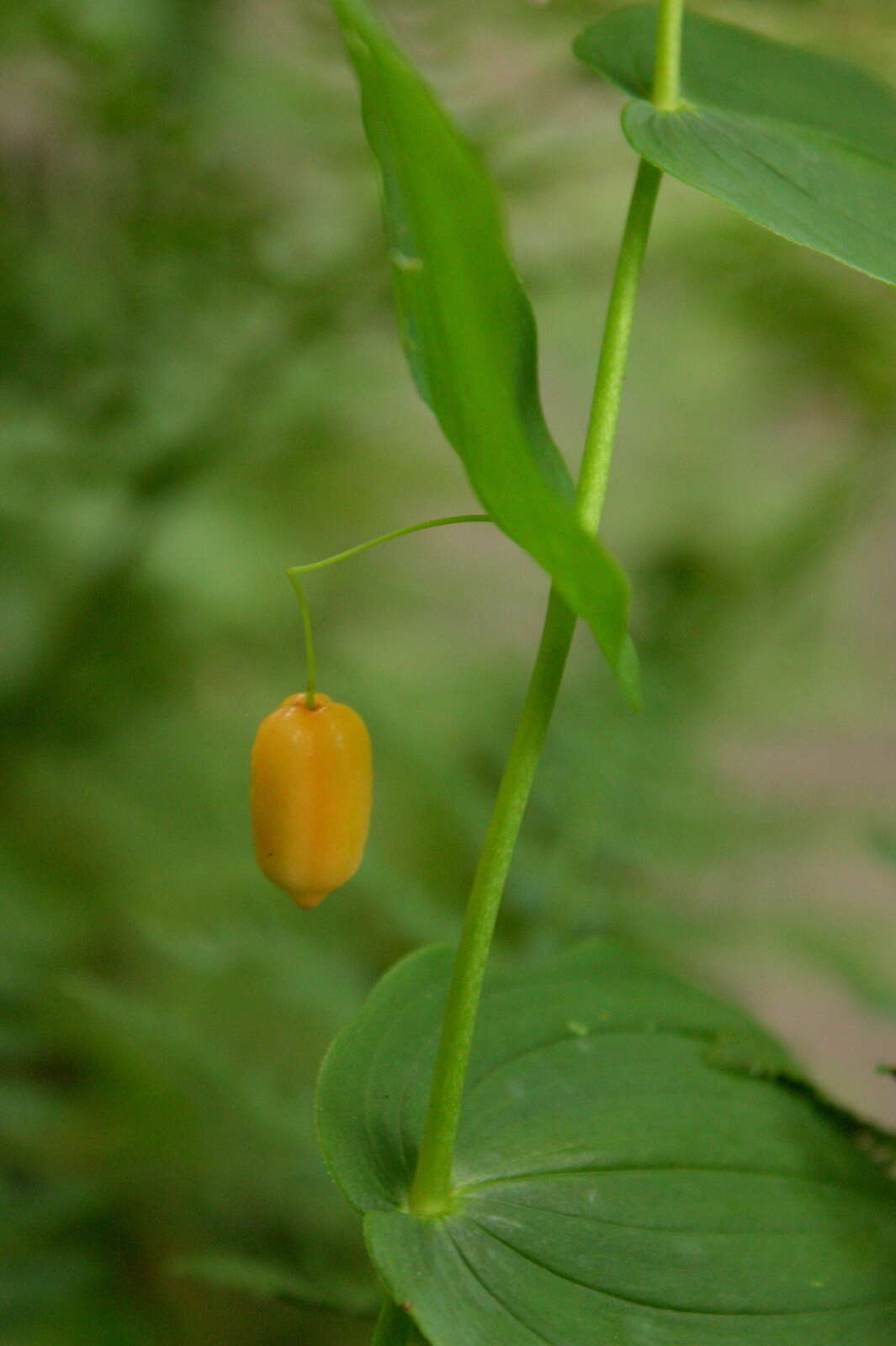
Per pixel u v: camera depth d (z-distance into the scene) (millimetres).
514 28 380
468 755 424
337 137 418
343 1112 260
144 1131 352
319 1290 320
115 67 367
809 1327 256
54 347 397
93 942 397
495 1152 263
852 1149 270
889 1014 351
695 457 557
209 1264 318
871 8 375
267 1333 372
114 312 401
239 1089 338
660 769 369
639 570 496
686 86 269
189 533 475
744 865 368
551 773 365
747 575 462
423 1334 246
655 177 252
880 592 581
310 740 256
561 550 233
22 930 371
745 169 253
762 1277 259
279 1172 352
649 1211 261
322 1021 342
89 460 405
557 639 248
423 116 222
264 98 409
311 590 493
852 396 497
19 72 382
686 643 437
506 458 231
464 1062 253
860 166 257
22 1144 355
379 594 507
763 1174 266
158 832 410
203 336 412
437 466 512
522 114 401
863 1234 263
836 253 250
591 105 422
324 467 495
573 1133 266
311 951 340
